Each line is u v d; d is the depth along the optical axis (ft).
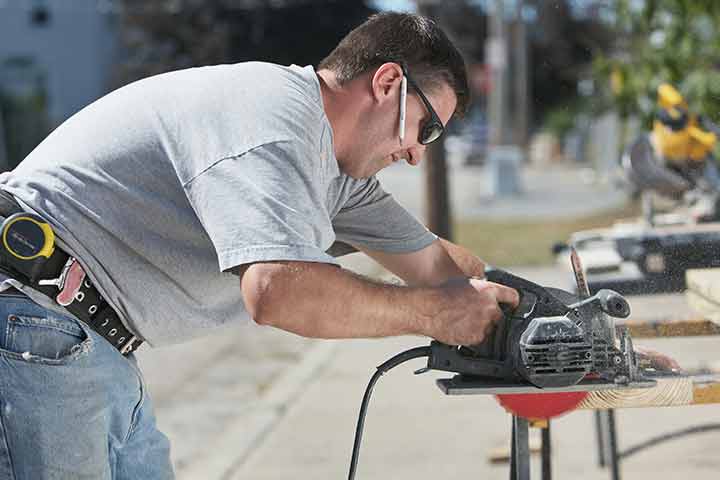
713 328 8.00
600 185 52.26
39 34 111.34
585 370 5.78
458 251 7.57
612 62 24.11
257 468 12.87
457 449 12.94
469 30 120.78
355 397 15.70
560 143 85.46
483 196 52.24
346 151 6.25
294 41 125.80
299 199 5.49
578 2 28.37
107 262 6.07
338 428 14.20
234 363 19.72
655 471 11.76
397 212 7.28
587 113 41.34
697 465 11.87
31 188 6.07
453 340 5.87
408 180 67.41
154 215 5.97
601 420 11.85
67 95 114.42
